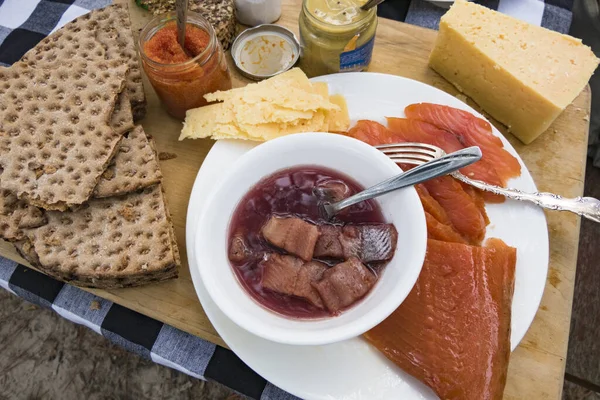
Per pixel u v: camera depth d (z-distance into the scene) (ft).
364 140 1.19
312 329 0.89
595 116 1.88
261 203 1.05
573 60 1.23
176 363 1.15
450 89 1.39
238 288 0.96
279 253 0.99
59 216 1.11
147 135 1.26
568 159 1.26
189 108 1.30
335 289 0.93
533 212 1.12
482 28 1.27
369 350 1.01
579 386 1.75
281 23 1.49
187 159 1.29
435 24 1.53
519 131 1.28
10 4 1.59
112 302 1.20
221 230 1.00
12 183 1.08
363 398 0.96
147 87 1.38
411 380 0.98
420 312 0.99
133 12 1.51
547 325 1.08
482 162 1.17
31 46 1.52
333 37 1.23
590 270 1.88
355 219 1.03
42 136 1.13
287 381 0.98
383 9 1.55
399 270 0.93
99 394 1.85
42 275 1.24
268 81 1.26
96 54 1.25
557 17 1.50
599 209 1.08
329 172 1.07
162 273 1.09
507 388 1.03
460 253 1.02
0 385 1.87
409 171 0.97
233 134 1.20
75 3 1.58
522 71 1.21
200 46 1.23
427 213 1.10
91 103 1.17
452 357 0.96
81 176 1.09
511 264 1.02
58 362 1.90
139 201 1.13
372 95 1.28
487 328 0.97
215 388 1.83
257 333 0.86
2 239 1.20
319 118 1.23
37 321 1.96
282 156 1.04
